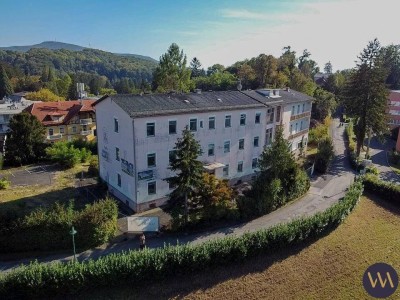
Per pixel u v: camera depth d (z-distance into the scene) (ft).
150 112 97.09
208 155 115.34
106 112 110.63
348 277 73.05
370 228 93.35
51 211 77.97
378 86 162.40
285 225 79.05
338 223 89.35
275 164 100.37
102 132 116.57
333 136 225.76
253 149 130.93
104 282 60.75
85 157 159.22
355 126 176.35
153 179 101.86
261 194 98.68
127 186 104.06
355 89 167.53
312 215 89.66
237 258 70.38
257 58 327.67
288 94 163.02
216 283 66.03
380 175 151.84
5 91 432.66
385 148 209.56
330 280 71.41
